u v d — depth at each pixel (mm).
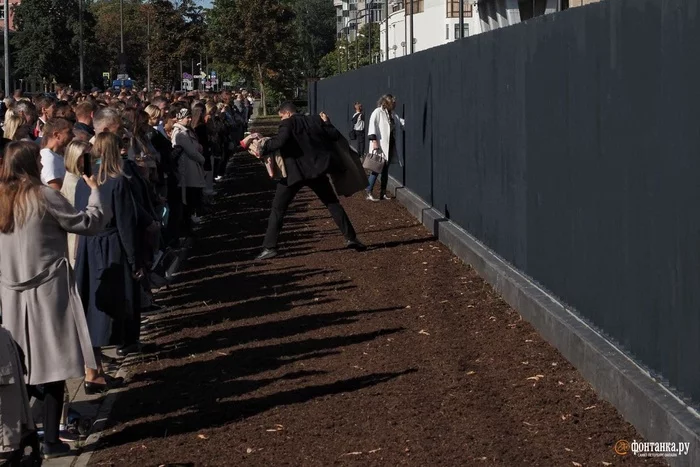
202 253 14617
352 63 69750
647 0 6547
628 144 6926
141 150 11305
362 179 13891
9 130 10156
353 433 6633
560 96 8641
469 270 12031
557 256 8844
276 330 9703
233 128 30766
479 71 12344
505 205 11008
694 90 5801
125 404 7617
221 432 6840
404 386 7605
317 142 13531
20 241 6340
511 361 8039
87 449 6691
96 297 7867
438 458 6074
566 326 7891
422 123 17688
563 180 8586
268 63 74812
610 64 7293
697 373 5742
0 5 80562
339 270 12688
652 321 6488
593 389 7125
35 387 6629
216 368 8477
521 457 5996
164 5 67000
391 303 10562
